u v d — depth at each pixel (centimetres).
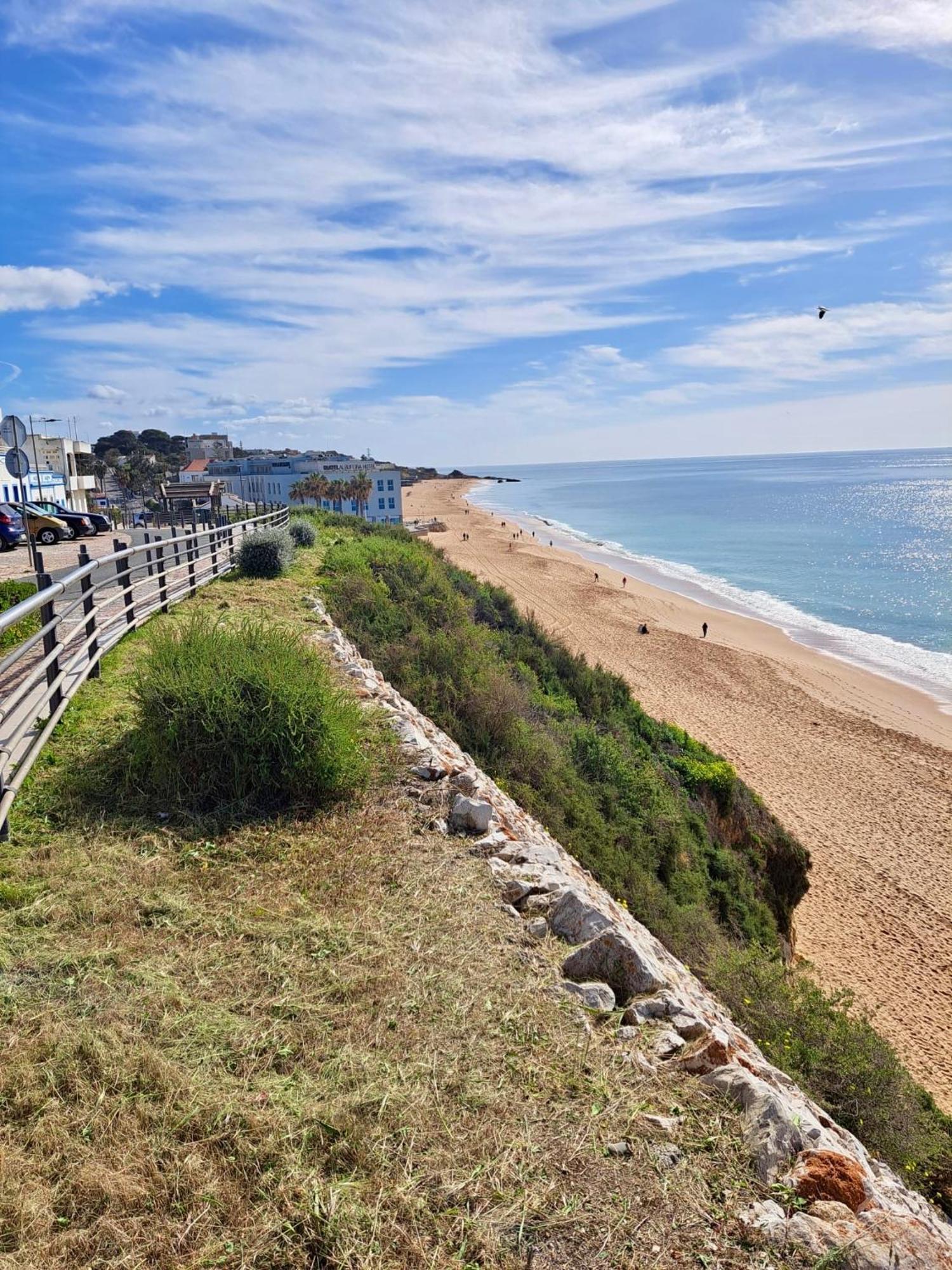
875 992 1348
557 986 355
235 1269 217
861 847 1873
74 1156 245
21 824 457
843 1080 675
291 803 520
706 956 864
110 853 434
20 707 586
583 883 561
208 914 390
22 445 1675
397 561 1919
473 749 993
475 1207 241
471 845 488
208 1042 299
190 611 1075
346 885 428
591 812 1002
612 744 1333
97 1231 223
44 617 582
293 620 1088
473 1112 278
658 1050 322
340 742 536
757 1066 369
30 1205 223
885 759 2416
